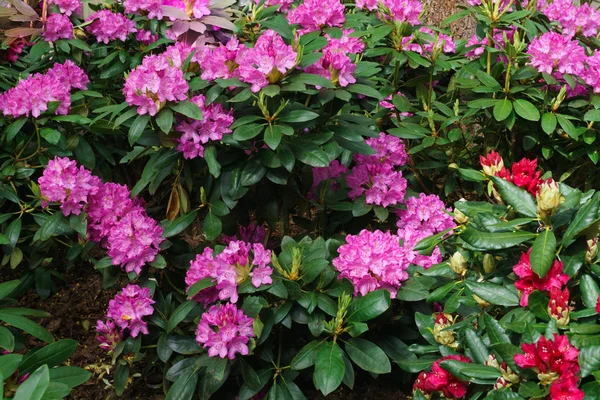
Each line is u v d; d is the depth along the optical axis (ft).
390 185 9.60
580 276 6.56
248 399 8.33
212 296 8.36
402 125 11.25
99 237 9.24
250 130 8.21
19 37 12.28
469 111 10.90
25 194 11.11
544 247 5.93
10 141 10.50
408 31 10.65
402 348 8.73
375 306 7.95
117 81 13.00
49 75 10.43
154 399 10.00
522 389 5.56
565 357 5.34
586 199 6.75
